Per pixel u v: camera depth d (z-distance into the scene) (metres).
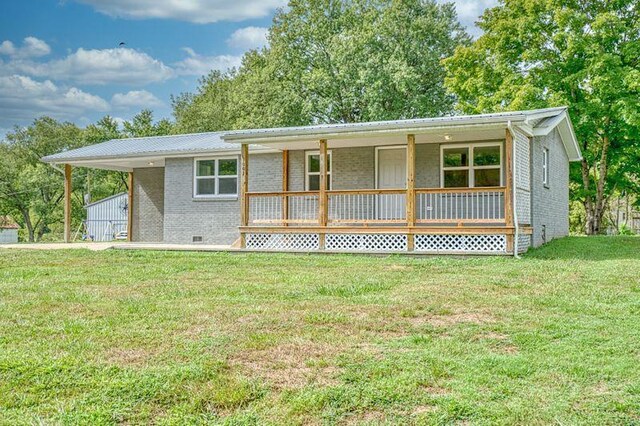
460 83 24.22
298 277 8.62
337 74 29.97
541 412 3.20
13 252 13.79
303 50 31.86
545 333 4.91
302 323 5.31
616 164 24.02
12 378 3.75
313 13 31.34
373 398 3.41
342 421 3.15
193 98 50.91
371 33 29.03
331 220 13.19
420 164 14.71
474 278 8.33
